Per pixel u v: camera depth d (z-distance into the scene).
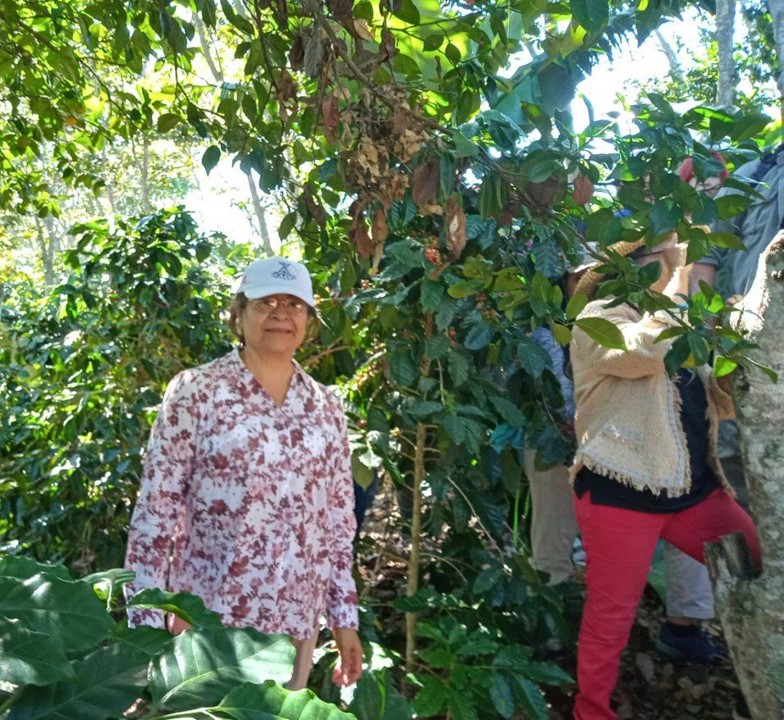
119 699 0.80
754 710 2.20
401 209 2.40
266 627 2.06
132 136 3.69
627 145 1.77
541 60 2.77
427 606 2.72
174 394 2.09
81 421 3.77
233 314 2.24
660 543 3.86
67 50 3.29
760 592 2.12
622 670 3.16
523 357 2.72
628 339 2.38
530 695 2.46
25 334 4.42
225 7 2.24
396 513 3.69
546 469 2.97
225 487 2.06
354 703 1.56
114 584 1.20
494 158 2.03
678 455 2.41
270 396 2.14
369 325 3.25
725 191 3.09
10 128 4.09
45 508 3.73
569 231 1.93
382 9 1.81
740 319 2.13
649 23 1.93
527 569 2.86
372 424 2.79
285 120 2.06
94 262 4.16
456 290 1.83
